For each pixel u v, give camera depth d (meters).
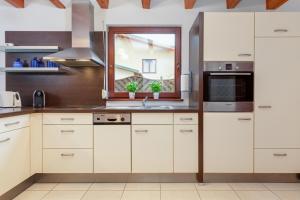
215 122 2.90
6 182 2.37
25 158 2.73
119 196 2.58
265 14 2.88
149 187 2.83
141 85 3.74
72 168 2.91
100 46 3.57
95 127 2.90
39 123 2.88
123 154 2.91
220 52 2.88
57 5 3.44
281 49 2.88
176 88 3.67
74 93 3.61
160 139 2.91
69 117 2.90
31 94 3.58
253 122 2.90
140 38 3.71
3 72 3.58
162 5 3.57
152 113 2.90
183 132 2.90
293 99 2.89
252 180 2.99
